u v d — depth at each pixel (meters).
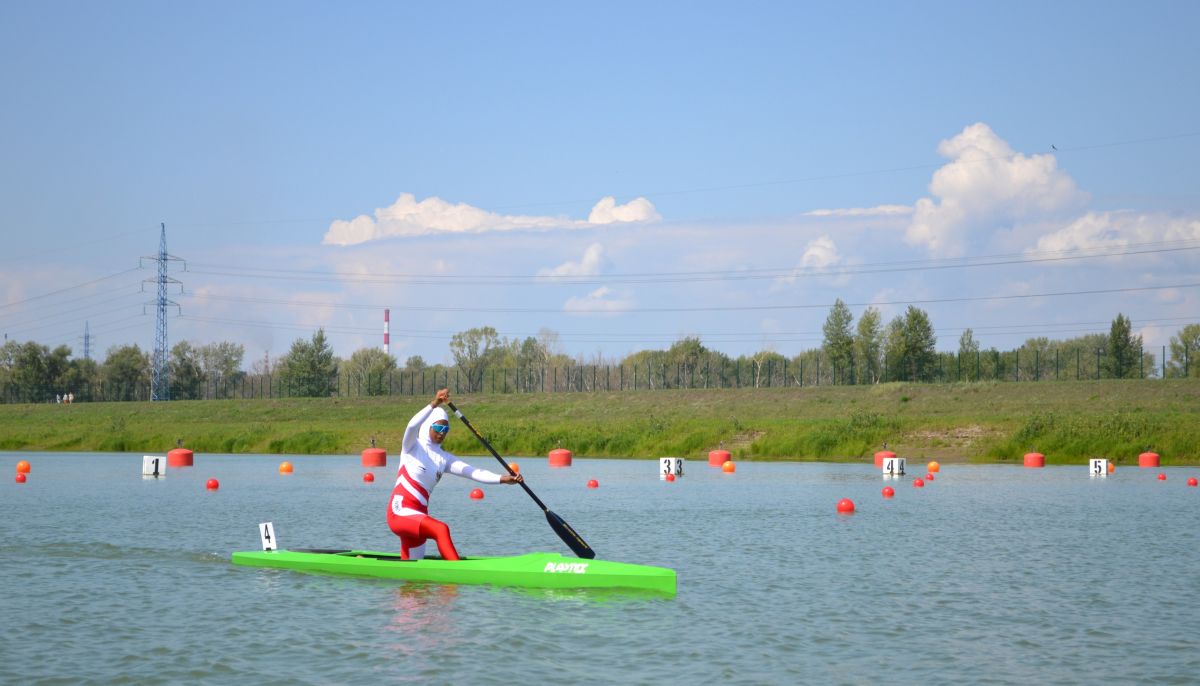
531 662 11.43
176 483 38.78
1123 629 13.16
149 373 139.62
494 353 138.62
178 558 18.91
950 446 53.19
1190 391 65.62
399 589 15.77
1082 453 50.09
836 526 24.17
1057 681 10.79
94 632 12.85
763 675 10.95
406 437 16.94
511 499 31.91
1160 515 26.73
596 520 25.53
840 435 55.00
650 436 59.97
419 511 16.78
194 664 11.34
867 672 11.09
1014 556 19.33
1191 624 13.46
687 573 17.31
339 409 88.56
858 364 95.62
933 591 15.70
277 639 12.48
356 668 11.18
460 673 10.98
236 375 148.00
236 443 68.50
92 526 24.06
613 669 11.16
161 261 116.19
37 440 73.00
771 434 56.91
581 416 78.94
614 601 14.79
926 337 87.94
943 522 25.03
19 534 22.44
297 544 21.33
